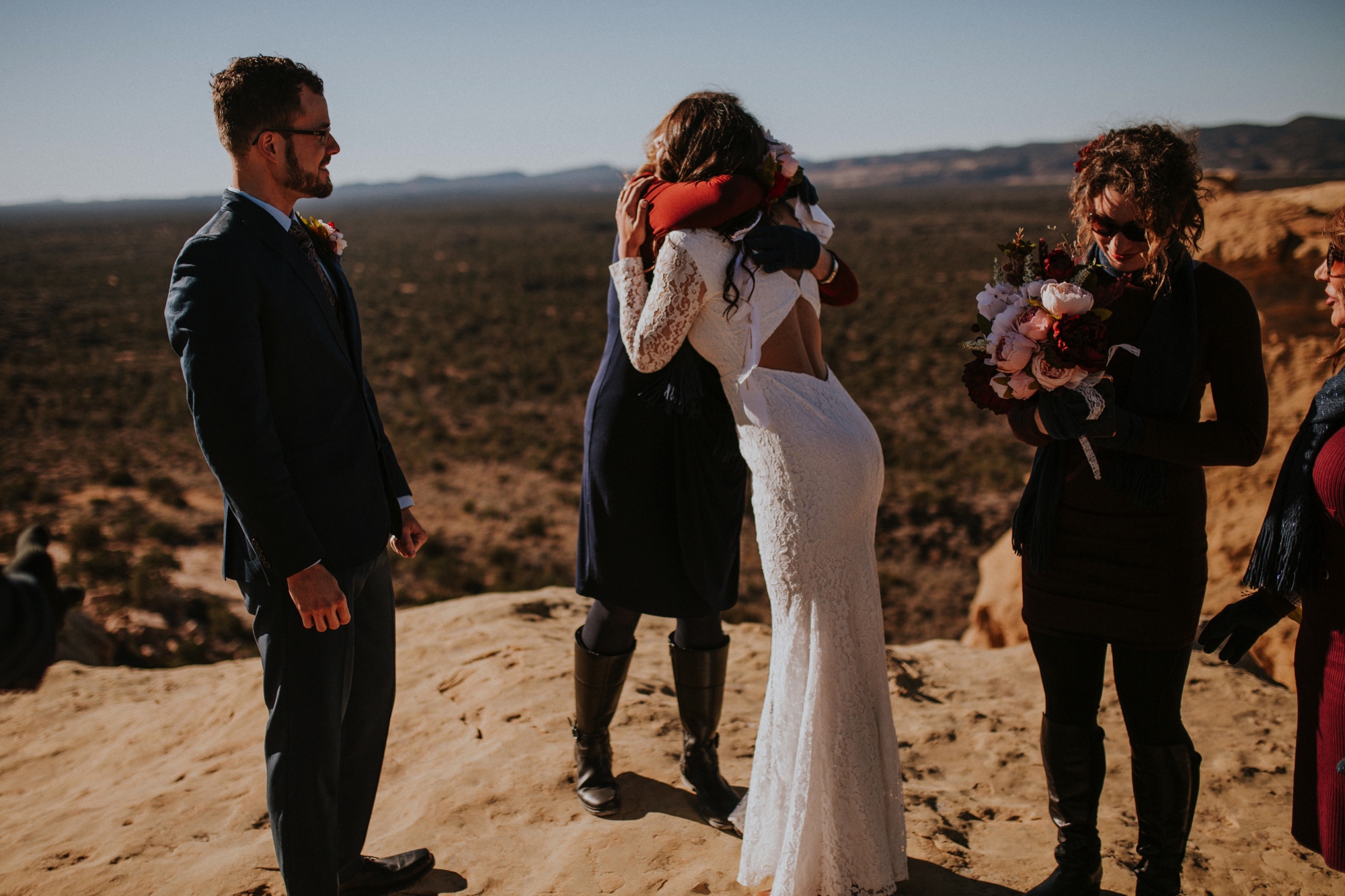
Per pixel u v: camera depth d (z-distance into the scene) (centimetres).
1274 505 194
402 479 240
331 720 204
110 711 414
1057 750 216
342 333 215
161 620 1230
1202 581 205
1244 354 193
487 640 408
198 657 1121
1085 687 213
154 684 454
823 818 203
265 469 185
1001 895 228
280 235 198
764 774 212
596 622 256
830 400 208
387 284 6769
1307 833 198
